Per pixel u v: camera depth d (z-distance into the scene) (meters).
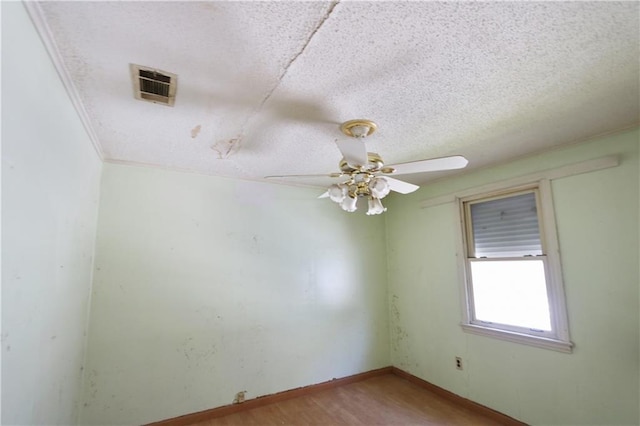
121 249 2.70
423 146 2.53
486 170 3.08
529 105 1.89
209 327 2.98
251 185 3.42
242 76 1.55
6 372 1.12
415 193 3.83
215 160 2.78
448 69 1.52
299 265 3.55
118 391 2.55
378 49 1.36
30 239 1.26
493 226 3.05
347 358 3.69
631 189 2.16
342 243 3.88
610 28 1.25
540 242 2.66
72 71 1.49
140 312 2.71
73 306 2.02
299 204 3.67
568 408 2.36
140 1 1.09
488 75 1.58
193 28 1.23
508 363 2.77
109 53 1.37
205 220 3.11
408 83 1.63
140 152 2.56
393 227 4.12
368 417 2.87
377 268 4.09
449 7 1.14
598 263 2.28
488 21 1.21
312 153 2.62
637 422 2.04
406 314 3.83
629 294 2.13
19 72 1.08
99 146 2.42
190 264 2.97
